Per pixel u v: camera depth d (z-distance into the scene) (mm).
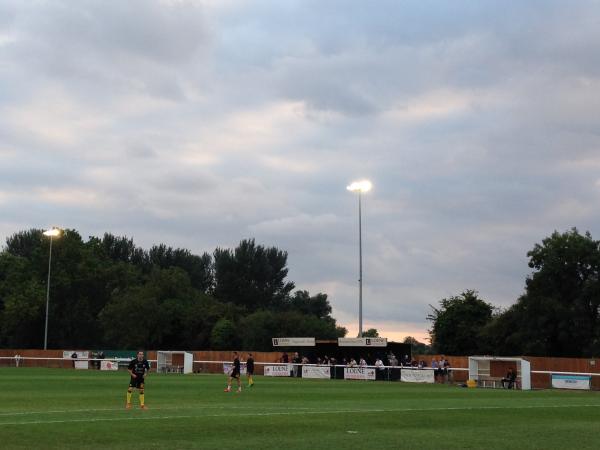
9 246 151375
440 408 29422
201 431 19750
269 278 145500
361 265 72312
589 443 18547
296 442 17875
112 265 130000
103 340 116188
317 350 76188
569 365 59438
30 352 92125
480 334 86875
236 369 40625
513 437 19594
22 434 18469
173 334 110312
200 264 156500
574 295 80188
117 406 28375
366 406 30125
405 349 73750
